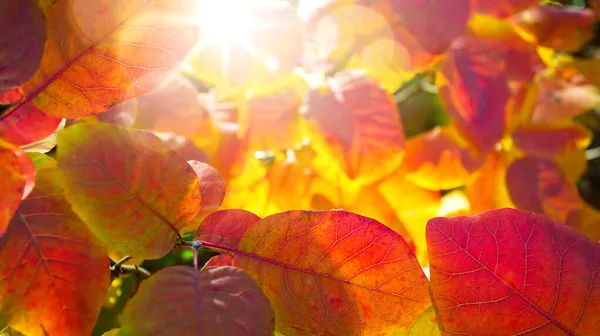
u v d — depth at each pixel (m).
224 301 0.20
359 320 0.22
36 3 0.20
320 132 0.33
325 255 0.22
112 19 0.21
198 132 0.33
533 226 0.22
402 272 0.22
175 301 0.20
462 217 0.22
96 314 0.21
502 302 0.22
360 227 0.22
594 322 0.21
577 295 0.21
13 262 0.20
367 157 0.33
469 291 0.22
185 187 0.21
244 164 0.33
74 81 0.21
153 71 0.22
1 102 0.21
